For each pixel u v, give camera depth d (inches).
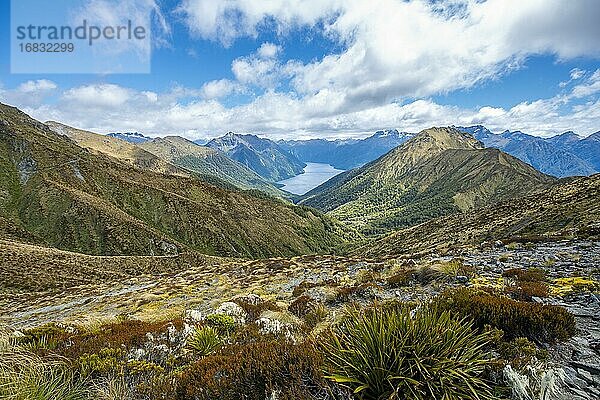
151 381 231.6
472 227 3142.2
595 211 1553.9
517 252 735.1
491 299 254.7
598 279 422.9
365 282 615.2
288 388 176.2
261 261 1459.2
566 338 225.0
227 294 829.2
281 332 350.9
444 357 167.2
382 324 173.2
